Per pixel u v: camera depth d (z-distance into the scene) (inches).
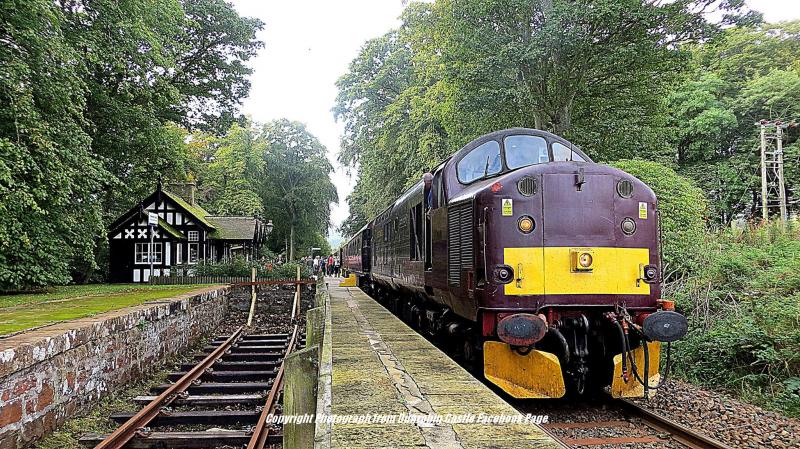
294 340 643.5
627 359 275.7
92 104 821.2
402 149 1275.8
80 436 273.7
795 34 1496.1
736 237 624.7
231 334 730.8
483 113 730.2
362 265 944.9
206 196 2114.9
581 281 269.3
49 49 580.1
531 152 343.9
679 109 1355.8
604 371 298.2
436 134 1123.9
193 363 494.6
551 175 273.6
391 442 140.6
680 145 1413.6
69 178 608.1
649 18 622.5
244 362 509.0
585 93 764.0
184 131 1644.9
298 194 2271.2
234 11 1048.2
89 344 323.9
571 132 744.3
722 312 437.1
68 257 773.9
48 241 646.5
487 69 676.1
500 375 275.1
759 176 1273.4
